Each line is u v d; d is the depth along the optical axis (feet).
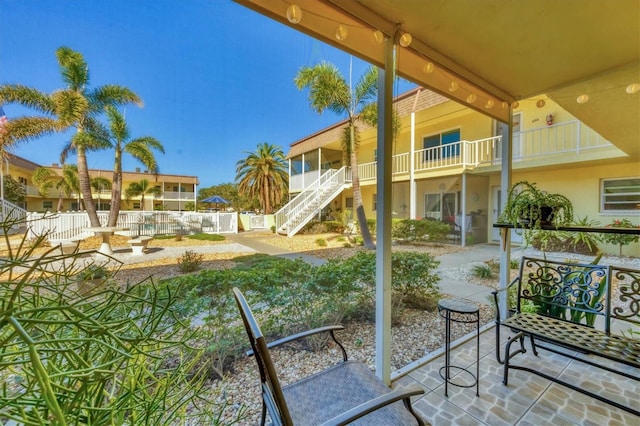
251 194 57.88
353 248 26.32
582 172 22.25
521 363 6.95
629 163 20.11
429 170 29.66
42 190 36.88
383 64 6.08
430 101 26.18
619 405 4.91
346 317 9.38
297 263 9.74
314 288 8.14
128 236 32.91
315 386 4.35
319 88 24.22
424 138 32.04
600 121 11.50
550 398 5.68
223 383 6.23
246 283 7.55
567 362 6.97
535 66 7.44
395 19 5.64
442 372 6.64
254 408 5.47
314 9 5.02
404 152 33.09
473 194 27.32
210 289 7.13
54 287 2.67
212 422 4.10
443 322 9.59
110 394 2.51
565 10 5.34
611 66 7.46
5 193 23.07
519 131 24.35
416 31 6.01
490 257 20.40
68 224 29.01
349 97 25.49
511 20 5.64
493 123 26.25
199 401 5.51
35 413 1.94
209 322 6.58
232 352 6.93
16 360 2.26
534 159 22.75
